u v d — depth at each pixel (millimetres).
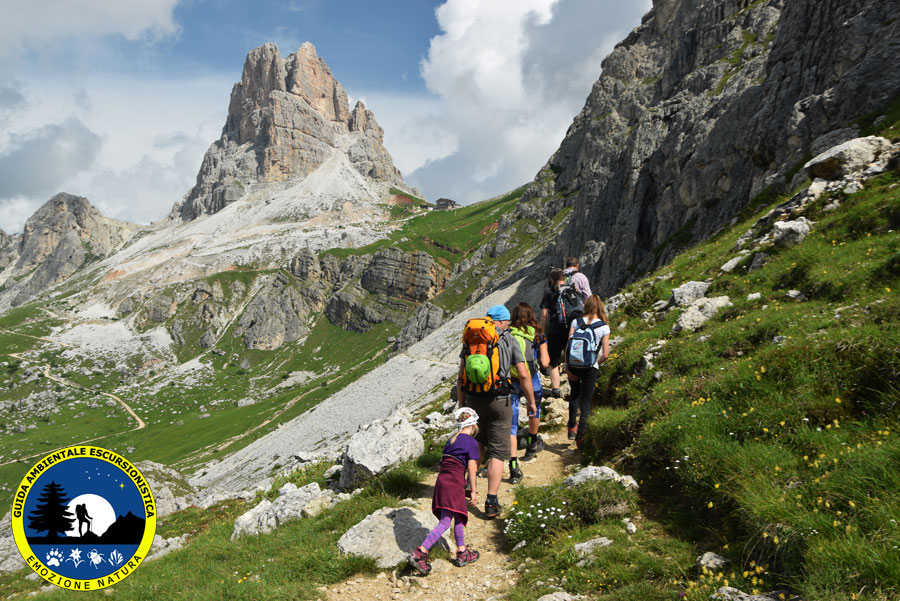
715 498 5590
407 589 5758
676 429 6969
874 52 27641
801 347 6859
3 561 28344
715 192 47781
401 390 89875
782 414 6098
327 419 94812
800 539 4242
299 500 9391
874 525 4023
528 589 5230
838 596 3564
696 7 103250
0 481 129375
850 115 27250
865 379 5879
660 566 4938
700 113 60844
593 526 6199
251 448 103375
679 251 48781
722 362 8742
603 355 9523
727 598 4016
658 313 15008
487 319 7543
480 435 7848
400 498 8195
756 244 15328
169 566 8406
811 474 5023
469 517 7469
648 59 119750
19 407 192375
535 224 162000
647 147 73562
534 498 7105
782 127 36938
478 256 176875
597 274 79250
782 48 42094
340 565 6301
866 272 9281
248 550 7816
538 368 9672
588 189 93375
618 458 8008
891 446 4707
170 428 163250
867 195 13031
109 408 191125
